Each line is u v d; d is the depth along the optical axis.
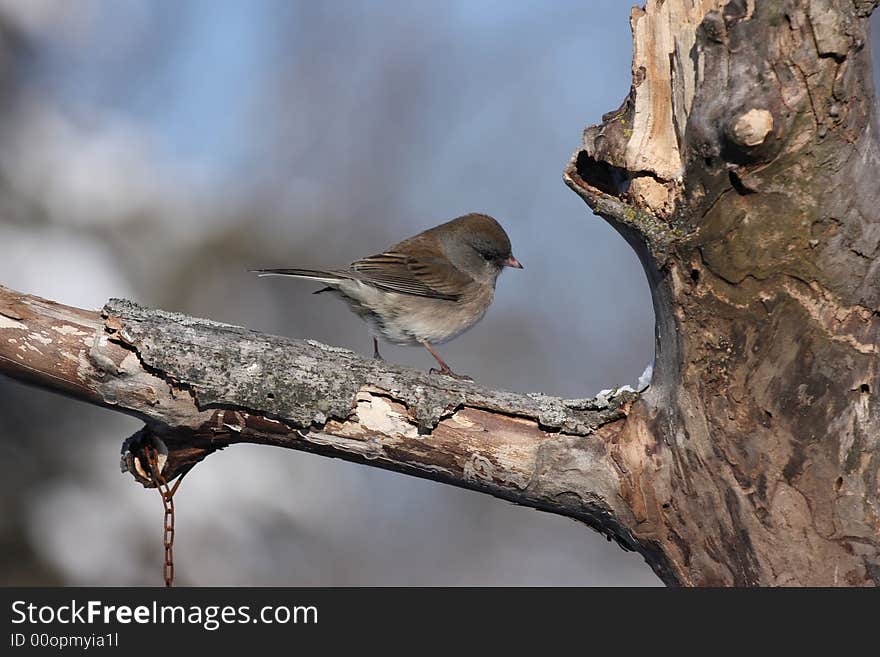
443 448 7.30
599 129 6.85
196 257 16.34
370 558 17.77
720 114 6.15
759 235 6.36
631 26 6.70
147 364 7.09
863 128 6.17
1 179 14.30
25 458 13.17
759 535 6.72
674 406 6.88
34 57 15.66
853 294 6.40
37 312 7.23
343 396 7.23
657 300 6.88
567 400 7.40
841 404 6.53
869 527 6.56
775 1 6.04
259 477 14.34
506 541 19.25
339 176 20.80
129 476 13.50
